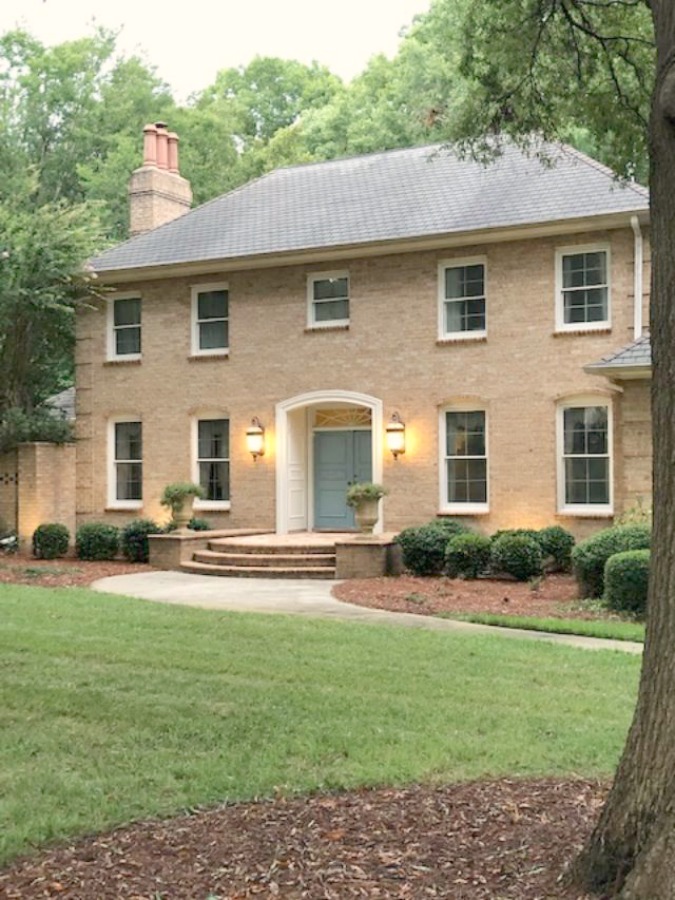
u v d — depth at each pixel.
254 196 23.38
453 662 9.39
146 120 41.72
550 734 6.89
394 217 20.25
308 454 21.50
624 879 3.77
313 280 20.84
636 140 11.09
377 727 7.05
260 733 6.90
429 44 33.12
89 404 22.83
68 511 22.44
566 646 10.38
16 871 4.53
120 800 5.50
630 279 17.88
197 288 21.94
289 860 4.50
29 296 20.97
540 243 18.67
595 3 10.00
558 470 18.42
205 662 9.28
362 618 12.31
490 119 11.31
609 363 16.45
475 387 19.14
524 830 4.78
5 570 17.86
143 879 4.34
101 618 11.80
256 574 17.45
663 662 3.94
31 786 5.77
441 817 5.06
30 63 41.44
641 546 13.80
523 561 16.17
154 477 22.14
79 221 26.61
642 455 16.56
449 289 19.62
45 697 7.91
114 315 22.89
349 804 5.36
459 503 19.44
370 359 20.09
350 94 41.88
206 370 21.69
